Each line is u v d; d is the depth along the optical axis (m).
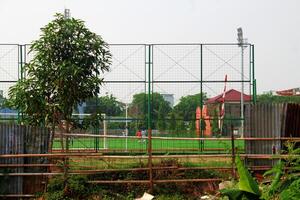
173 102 22.31
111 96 21.88
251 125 15.73
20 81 16.95
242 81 21.97
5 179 14.22
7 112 21.31
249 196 7.28
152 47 21.83
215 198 13.13
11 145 14.52
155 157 14.64
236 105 23.09
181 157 14.71
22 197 14.24
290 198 6.81
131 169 14.70
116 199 14.30
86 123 18.02
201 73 22.03
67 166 14.51
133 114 22.14
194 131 22.42
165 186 14.85
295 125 15.31
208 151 20.84
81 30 17.06
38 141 14.65
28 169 14.45
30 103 16.59
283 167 7.62
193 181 14.71
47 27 16.95
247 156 14.60
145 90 21.94
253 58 21.95
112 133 22.08
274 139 14.84
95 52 17.06
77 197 14.23
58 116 16.97
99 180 15.03
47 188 14.38
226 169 14.73
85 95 16.92
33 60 16.88
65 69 16.36
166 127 22.30
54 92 16.91
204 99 22.12
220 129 22.48
